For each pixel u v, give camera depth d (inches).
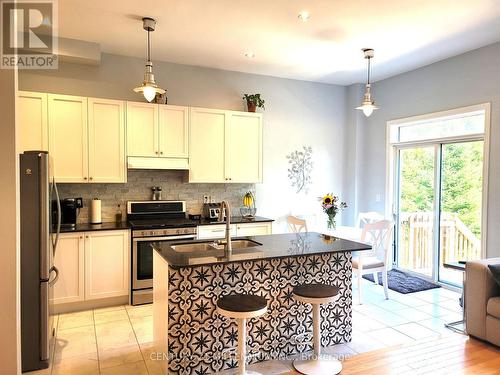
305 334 115.6
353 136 227.8
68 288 145.9
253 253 104.0
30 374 101.1
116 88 172.6
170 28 140.7
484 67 159.5
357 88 225.0
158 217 179.3
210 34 146.3
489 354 111.0
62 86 163.2
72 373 102.0
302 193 219.0
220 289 103.4
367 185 227.6
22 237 102.1
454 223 182.2
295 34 146.2
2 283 81.2
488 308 115.6
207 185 194.4
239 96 200.1
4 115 80.8
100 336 125.6
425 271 196.9
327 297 99.0
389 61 180.7
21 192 102.4
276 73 203.5
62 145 151.2
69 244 145.4
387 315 144.7
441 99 179.6
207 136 179.6
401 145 208.7
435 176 189.6
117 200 175.3
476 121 168.6
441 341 120.9
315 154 222.4
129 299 156.9
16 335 82.4
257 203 206.5
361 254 158.4
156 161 168.1
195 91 189.5
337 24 136.0
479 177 169.9
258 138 192.5
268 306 110.5
